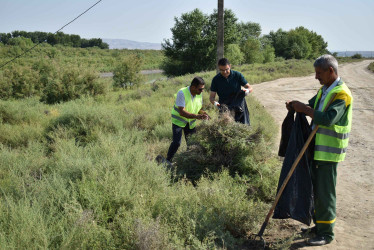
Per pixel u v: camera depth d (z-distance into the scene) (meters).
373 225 3.79
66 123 8.01
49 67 23.38
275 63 50.59
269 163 4.86
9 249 2.57
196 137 4.93
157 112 9.66
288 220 3.85
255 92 19.25
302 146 3.19
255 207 3.64
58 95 16.86
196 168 4.82
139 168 4.16
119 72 27.19
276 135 8.03
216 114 5.37
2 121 9.62
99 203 3.32
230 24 44.47
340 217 4.04
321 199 3.17
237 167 4.70
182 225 3.16
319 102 3.21
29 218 2.90
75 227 2.82
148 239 2.70
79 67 17.97
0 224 3.01
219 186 3.99
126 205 3.49
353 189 5.05
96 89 17.38
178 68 46.12
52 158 5.59
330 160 3.06
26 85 21.88
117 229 3.14
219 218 3.32
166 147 6.33
